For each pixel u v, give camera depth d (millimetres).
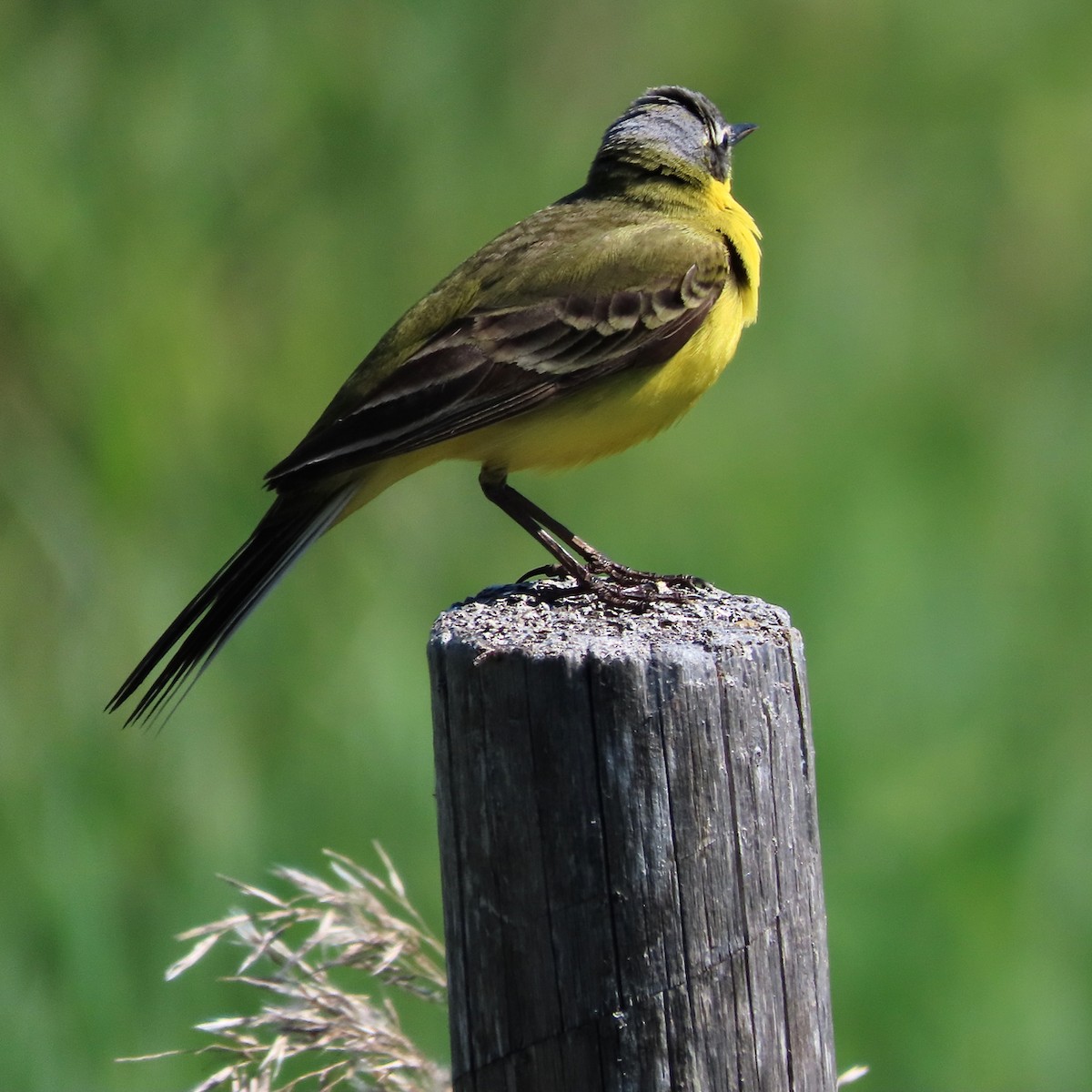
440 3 15867
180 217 14906
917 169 18406
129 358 14008
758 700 6117
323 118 15453
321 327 15062
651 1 16828
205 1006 10180
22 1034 9781
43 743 11523
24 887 10453
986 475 16438
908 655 14180
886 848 12250
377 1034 7312
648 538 14930
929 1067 11320
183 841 11102
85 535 13234
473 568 14492
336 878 11102
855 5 18312
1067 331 17891
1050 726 13766
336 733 12117
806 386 16797
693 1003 5977
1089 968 12000
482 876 6125
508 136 16000
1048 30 19141
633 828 5941
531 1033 6059
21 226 14070
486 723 6062
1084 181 18578
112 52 15188
